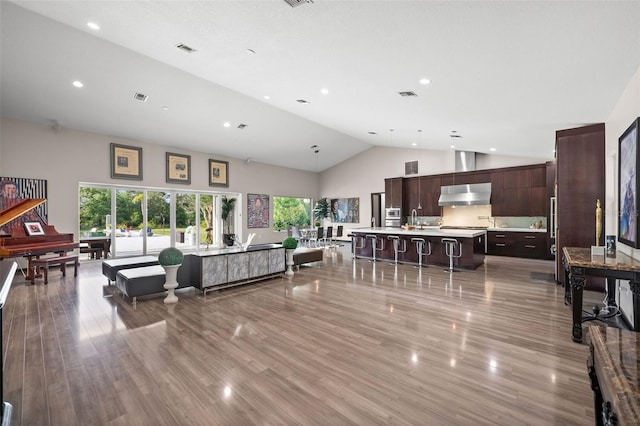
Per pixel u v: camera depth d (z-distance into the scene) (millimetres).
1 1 3340
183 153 8633
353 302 4051
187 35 3422
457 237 6418
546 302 4004
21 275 5723
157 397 1982
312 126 8578
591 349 1161
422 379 2182
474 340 2836
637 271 2521
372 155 11328
